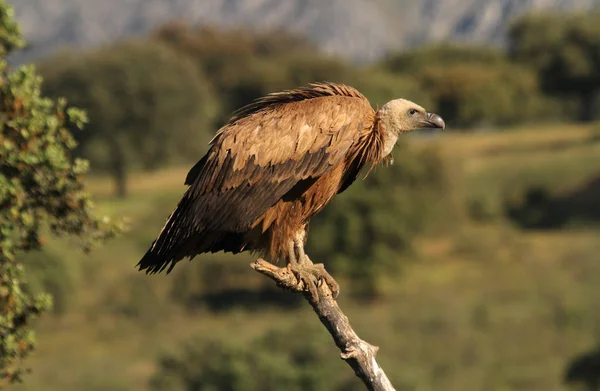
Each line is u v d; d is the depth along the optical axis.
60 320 51.31
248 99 110.50
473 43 137.00
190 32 129.75
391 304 52.81
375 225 54.72
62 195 10.10
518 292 53.03
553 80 118.81
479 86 110.50
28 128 9.82
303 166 8.34
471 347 42.75
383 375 7.33
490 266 60.62
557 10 131.62
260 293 57.69
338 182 8.66
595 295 50.66
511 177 84.06
